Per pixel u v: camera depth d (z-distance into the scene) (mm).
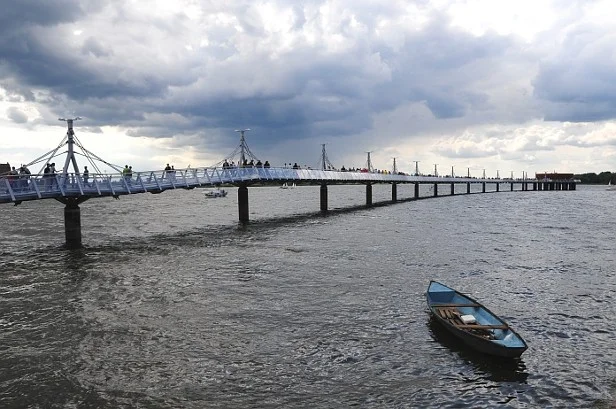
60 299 26359
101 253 40719
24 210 96000
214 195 160625
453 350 19453
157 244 45938
